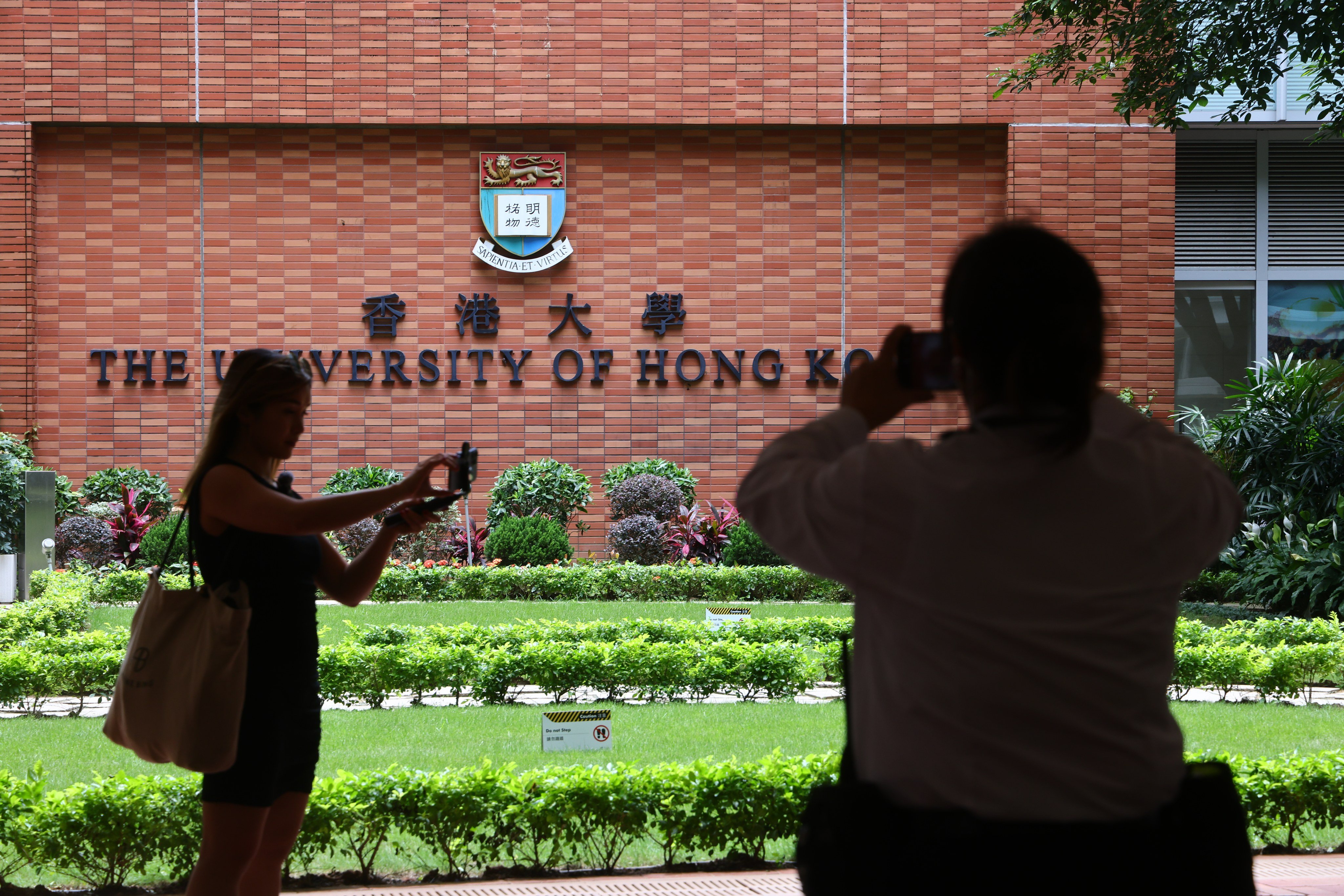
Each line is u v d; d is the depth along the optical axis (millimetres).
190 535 2598
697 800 4512
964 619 1358
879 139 16312
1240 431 13734
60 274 15867
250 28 15758
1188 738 6863
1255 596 12867
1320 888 3930
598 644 8594
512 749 6473
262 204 16016
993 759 1343
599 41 15969
